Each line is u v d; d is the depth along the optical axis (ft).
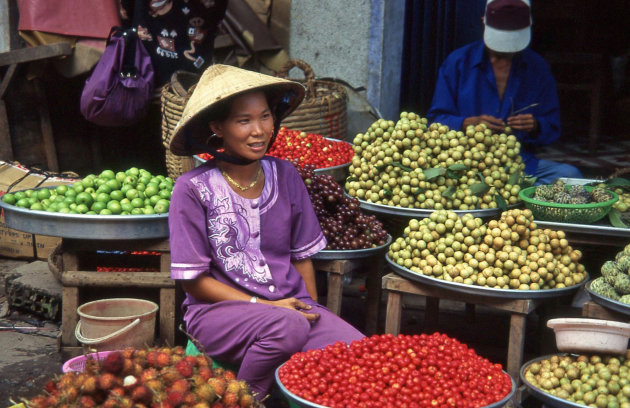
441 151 13.69
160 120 21.18
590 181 14.47
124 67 17.34
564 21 33.04
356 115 18.98
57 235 12.04
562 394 9.39
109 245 12.41
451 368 8.73
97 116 17.63
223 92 9.35
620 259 10.64
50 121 19.86
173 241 9.86
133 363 7.51
